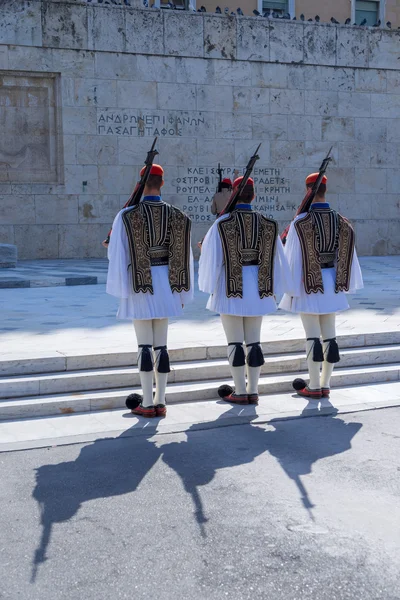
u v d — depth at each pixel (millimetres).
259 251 6242
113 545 3715
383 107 21188
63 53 18484
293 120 20406
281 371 7238
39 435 5539
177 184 19562
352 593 3242
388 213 21469
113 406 6273
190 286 6082
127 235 5816
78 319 9180
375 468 4840
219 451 5191
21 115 18500
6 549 3678
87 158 18891
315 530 3881
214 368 6949
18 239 18562
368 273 15742
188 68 19438
